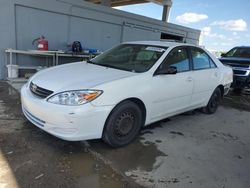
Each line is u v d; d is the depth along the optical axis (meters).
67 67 3.83
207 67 4.86
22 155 2.95
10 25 7.22
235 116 5.54
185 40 13.99
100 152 3.20
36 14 7.70
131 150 3.33
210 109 5.35
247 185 2.81
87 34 9.21
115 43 10.23
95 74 3.36
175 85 3.91
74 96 2.83
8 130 3.56
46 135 3.50
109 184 2.58
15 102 4.88
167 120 4.71
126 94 3.18
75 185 2.51
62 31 8.47
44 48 7.52
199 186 2.70
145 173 2.84
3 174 2.57
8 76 7.12
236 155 3.54
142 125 3.66
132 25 10.66
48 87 3.03
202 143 3.82
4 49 7.27
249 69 8.04
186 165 3.11
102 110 2.95
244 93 8.74
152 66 3.64
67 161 2.92
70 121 2.79
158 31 12.02
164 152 3.38
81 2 8.70
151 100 3.56
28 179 2.53
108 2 12.82
